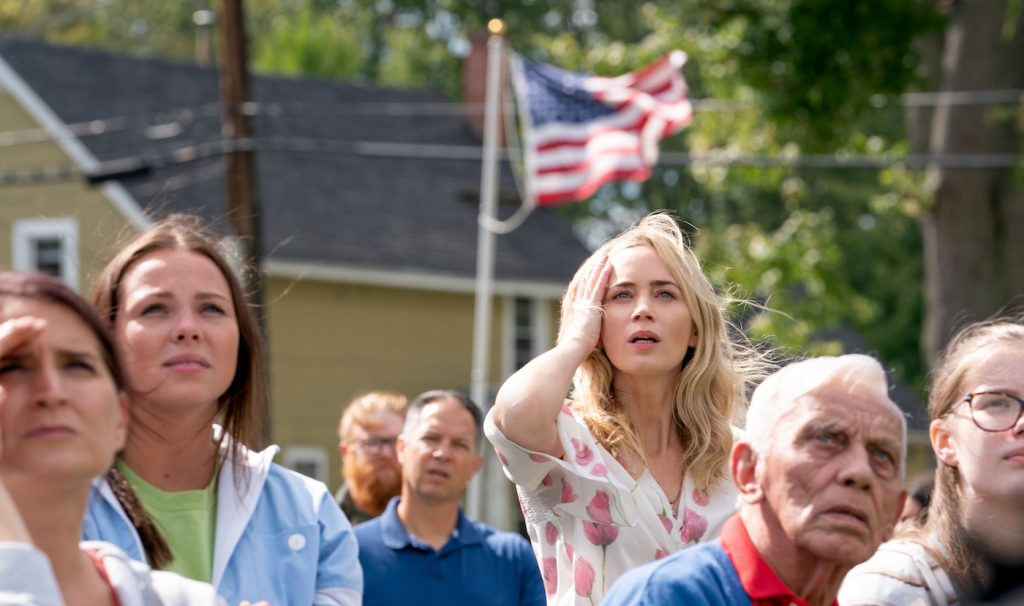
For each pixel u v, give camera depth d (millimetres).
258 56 64312
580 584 7312
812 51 35594
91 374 5078
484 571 10938
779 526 5535
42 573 4586
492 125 27016
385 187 43344
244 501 6957
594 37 69000
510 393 7156
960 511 6809
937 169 36844
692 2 38094
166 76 43406
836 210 60375
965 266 36562
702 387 7648
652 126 24969
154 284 6781
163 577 5527
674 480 7613
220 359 6805
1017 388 6809
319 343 38781
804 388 5500
